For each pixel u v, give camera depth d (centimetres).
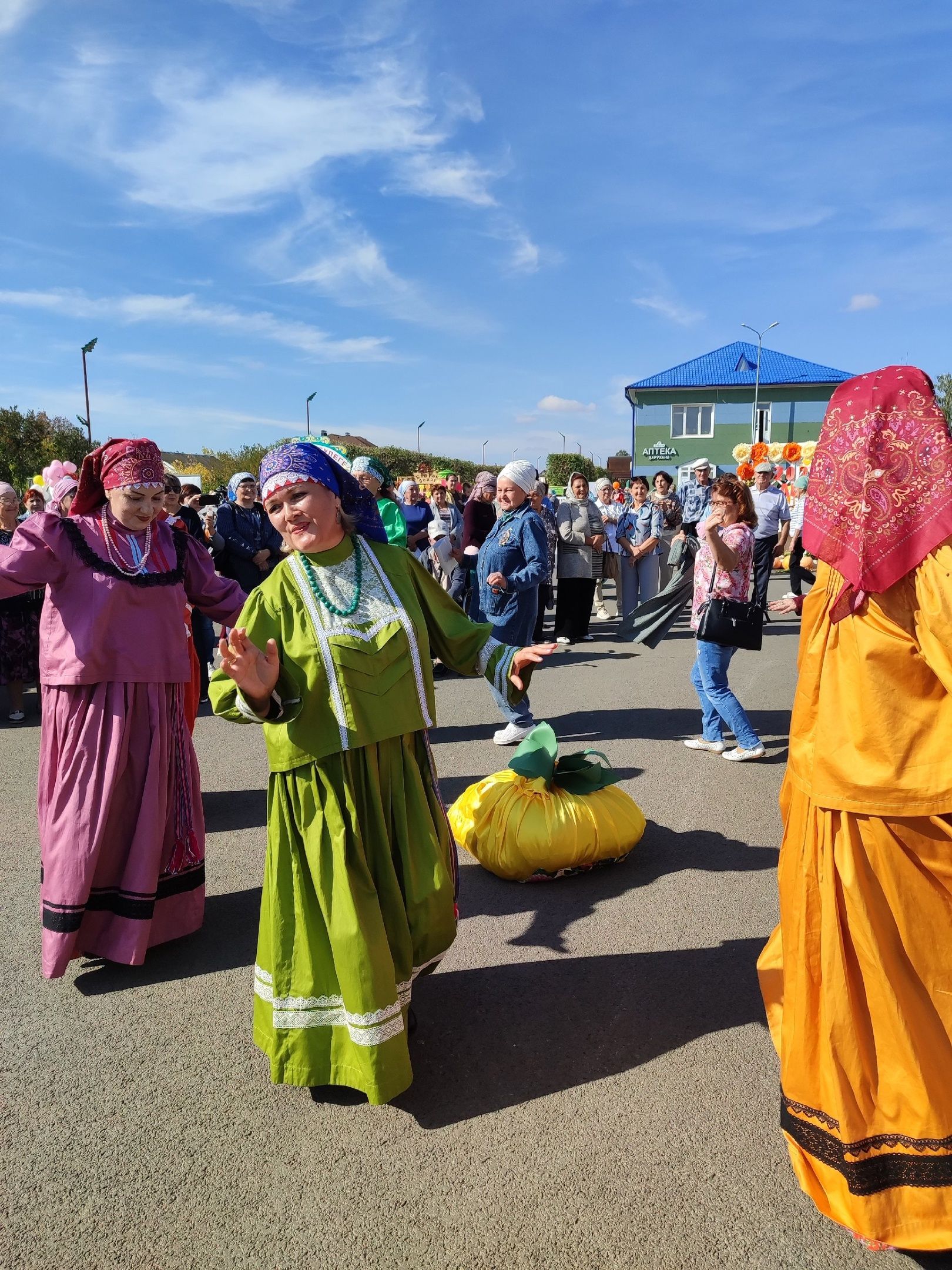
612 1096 270
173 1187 238
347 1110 268
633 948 359
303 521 267
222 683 262
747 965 344
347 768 261
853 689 211
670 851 452
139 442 348
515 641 650
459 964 351
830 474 217
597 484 1508
